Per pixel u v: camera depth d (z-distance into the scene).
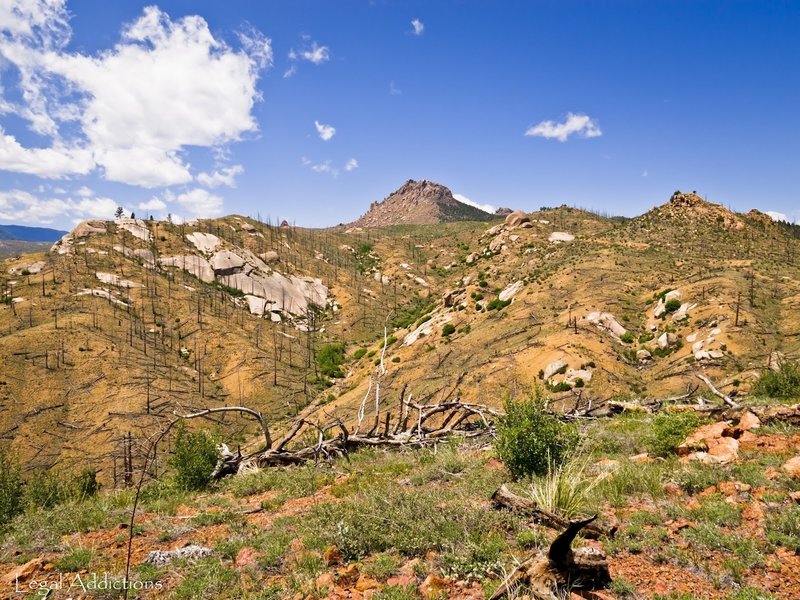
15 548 6.45
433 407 15.01
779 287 79.81
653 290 91.44
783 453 7.30
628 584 4.25
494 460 9.36
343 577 4.66
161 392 91.12
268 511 7.57
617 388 56.06
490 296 116.25
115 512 7.91
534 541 5.12
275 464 12.19
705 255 117.12
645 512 5.76
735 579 4.33
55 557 5.96
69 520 7.46
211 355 115.94
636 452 9.09
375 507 6.18
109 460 66.56
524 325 84.75
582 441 8.52
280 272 183.88
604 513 5.97
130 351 103.38
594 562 4.27
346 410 64.06
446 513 5.85
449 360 79.56
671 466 7.30
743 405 11.11
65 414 80.50
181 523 7.09
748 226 157.25
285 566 5.19
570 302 90.31
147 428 77.06
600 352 65.69
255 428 86.62
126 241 161.50
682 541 5.04
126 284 135.75
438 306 142.00
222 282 163.62
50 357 92.50
